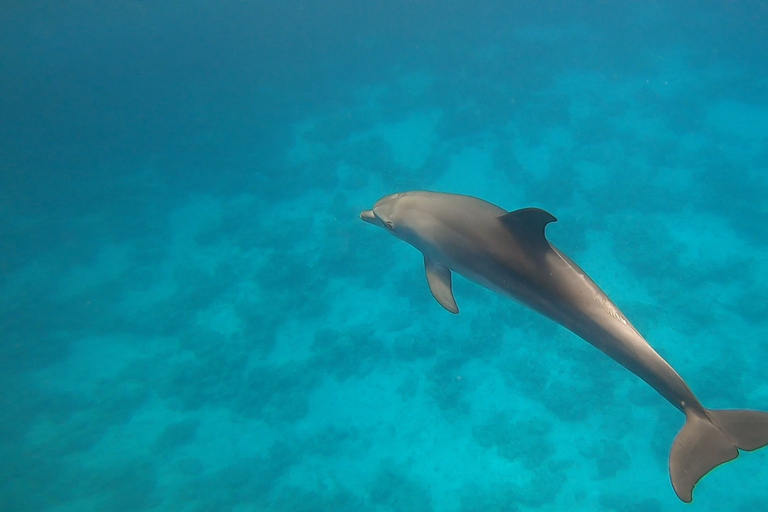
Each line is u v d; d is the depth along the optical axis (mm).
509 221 4277
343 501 13609
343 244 20844
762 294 16703
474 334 16562
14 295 22531
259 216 24953
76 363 18812
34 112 51969
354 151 27781
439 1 77562
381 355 16891
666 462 13328
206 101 44719
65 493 14570
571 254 18984
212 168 31062
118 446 15773
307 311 18672
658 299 17078
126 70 65750
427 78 38281
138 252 24078
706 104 28750
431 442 14562
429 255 5332
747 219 19906
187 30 89250
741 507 12188
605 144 25672
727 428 3908
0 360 19141
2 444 16062
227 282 21094
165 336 19422
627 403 14664
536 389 15141
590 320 3934
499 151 25219
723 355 15312
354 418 15523
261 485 14258
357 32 62219
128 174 33188
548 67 36156
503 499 13016
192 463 15000
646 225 19844
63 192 31953
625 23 45812
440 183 24094
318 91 40719
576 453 13805
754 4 48562
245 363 17625
